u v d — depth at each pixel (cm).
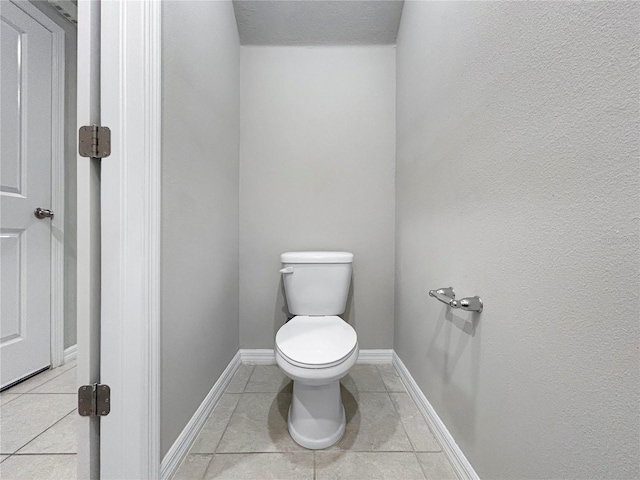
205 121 126
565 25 54
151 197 85
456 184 97
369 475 96
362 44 182
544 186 59
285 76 181
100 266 85
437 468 99
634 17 42
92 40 83
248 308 183
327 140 182
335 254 158
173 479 94
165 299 93
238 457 104
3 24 145
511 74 69
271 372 170
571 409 53
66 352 176
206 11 126
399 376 165
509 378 70
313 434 109
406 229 156
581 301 51
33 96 159
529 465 63
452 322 101
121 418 83
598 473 48
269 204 182
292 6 166
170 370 96
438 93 112
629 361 43
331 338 118
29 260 157
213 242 136
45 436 112
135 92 83
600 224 47
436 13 115
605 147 46
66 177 177
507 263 71
